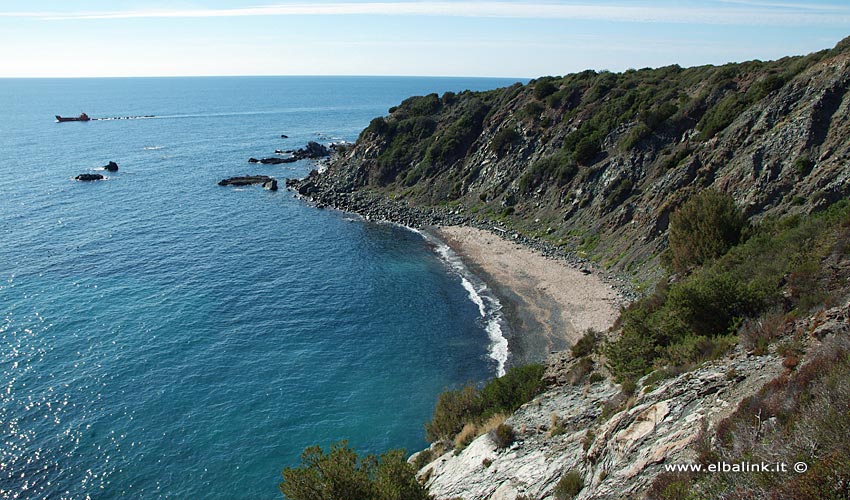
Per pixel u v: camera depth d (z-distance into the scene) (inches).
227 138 6963.6
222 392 1542.8
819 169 1691.7
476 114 3983.8
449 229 3115.2
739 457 419.5
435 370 1684.3
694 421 551.2
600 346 1290.6
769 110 2049.7
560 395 1028.5
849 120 1731.1
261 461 1284.4
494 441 877.8
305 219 3410.4
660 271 1969.7
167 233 2999.5
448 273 2480.3
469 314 2054.6
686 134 2541.8
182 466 1256.8
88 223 3102.9
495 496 705.0
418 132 4185.5
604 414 778.8
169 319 1967.3
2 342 1732.3
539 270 2386.8
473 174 3565.5
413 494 670.5
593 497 538.6
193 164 5068.9
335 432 1393.9
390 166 4023.1
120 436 1338.6
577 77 3786.9
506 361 1702.8
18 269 2357.3
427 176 3796.8
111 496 1164.5
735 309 937.5
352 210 3627.0
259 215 3462.1
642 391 749.9
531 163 3280.0
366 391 1574.8
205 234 3016.7
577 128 3196.4
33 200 3531.0
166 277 2373.3
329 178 4244.6
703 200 1557.6
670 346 927.7
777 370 584.7
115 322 1920.5
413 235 3090.6
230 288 2289.6
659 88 3029.0
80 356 1681.8
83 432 1344.7
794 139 1836.9
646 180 2524.6
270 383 1598.2
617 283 2118.6
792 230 1203.2
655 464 518.3
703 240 1504.7
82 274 2346.2
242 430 1386.6
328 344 1841.8
